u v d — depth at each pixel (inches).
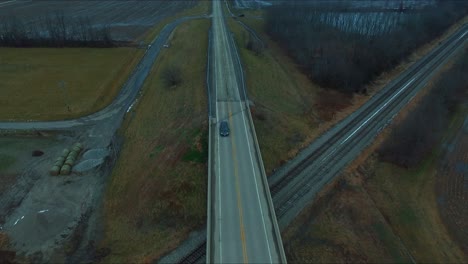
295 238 1614.2
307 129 2434.8
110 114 2743.6
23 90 3036.4
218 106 2374.5
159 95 2810.0
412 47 3878.0
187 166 1907.0
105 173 2112.5
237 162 1845.5
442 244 1692.9
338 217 1737.2
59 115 2696.9
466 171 2215.8
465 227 1830.7
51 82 3174.2
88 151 2290.8
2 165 2192.4
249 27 4630.9
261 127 2246.6
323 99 2913.4
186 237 1628.9
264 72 3125.0
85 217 1801.2
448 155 2342.5
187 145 2057.1
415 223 1781.5
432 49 3969.0
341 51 3540.8
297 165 2068.2
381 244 1624.0
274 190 1862.7
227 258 1365.7
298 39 3976.4
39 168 2175.2
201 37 3932.1
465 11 5241.1
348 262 1524.4
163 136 2261.3
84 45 4005.9
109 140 2443.4
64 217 1790.1
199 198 1772.9
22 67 3472.0
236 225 1496.1
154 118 2534.5
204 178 1844.2
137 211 1774.1
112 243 1642.5
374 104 2807.6
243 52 3437.5
